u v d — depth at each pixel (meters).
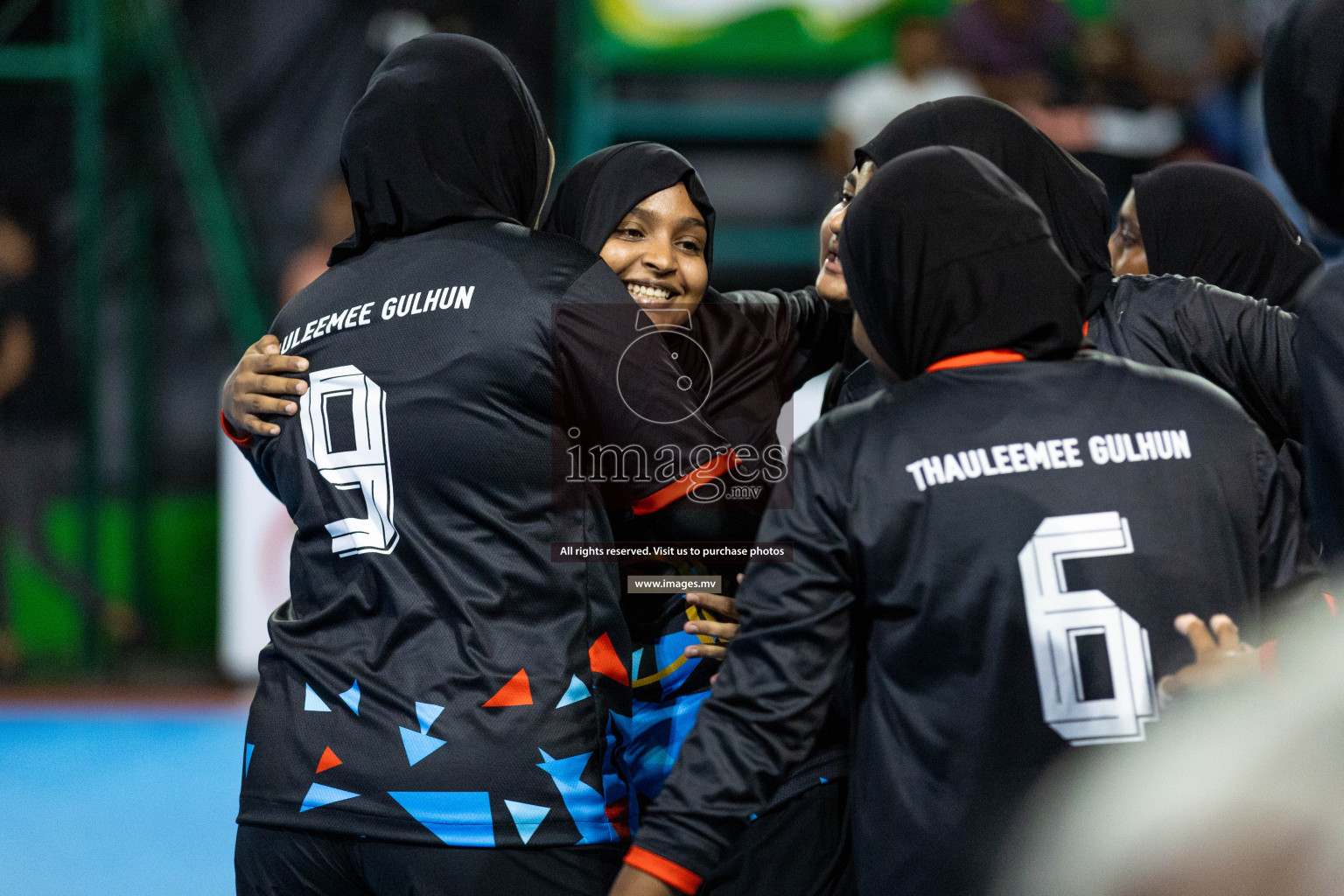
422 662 6.35
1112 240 10.41
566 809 6.25
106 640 23.45
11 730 19.94
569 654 6.42
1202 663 5.36
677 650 7.38
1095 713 5.54
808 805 7.23
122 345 25.00
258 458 7.38
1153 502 5.71
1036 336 6.06
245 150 25.62
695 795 5.86
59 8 24.89
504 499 6.46
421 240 7.04
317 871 6.50
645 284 8.34
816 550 5.93
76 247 25.06
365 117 7.19
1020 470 5.74
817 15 24.88
